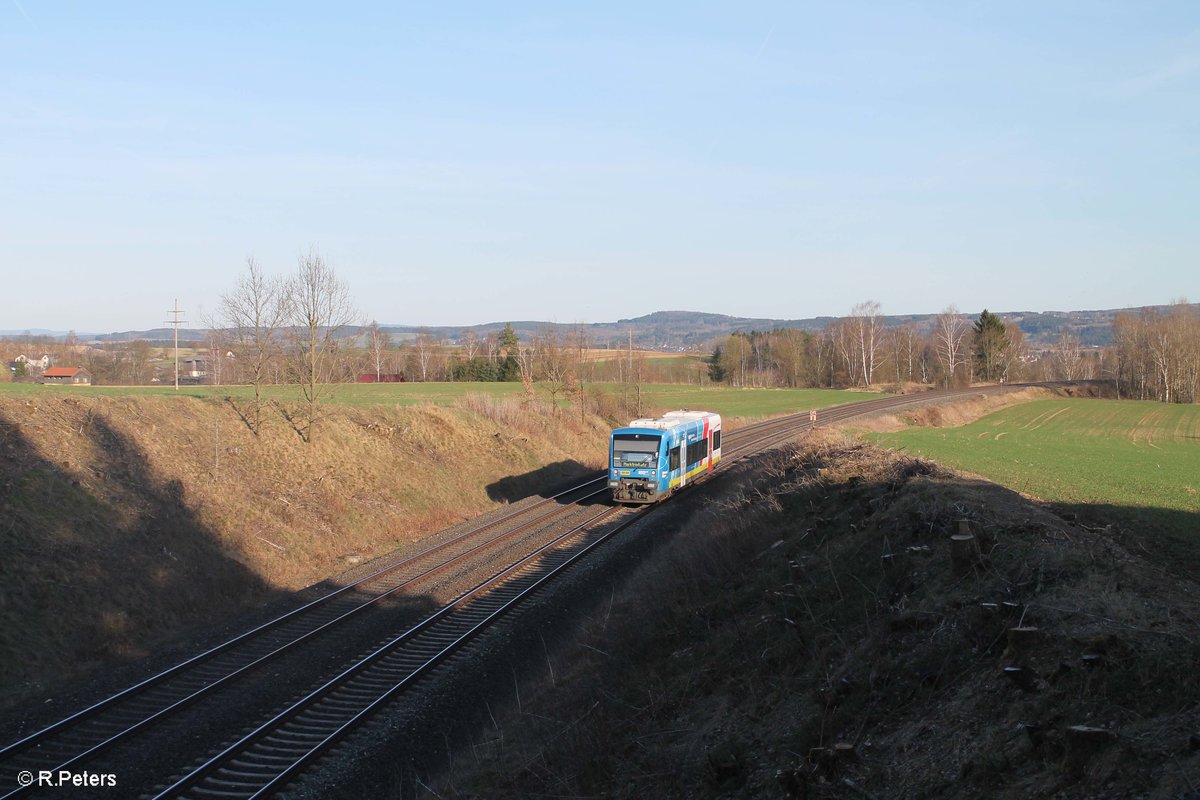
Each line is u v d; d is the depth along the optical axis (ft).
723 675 42.14
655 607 56.03
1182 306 327.47
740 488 91.61
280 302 96.27
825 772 28.45
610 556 77.66
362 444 104.22
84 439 70.64
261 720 41.75
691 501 105.50
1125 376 335.88
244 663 49.16
